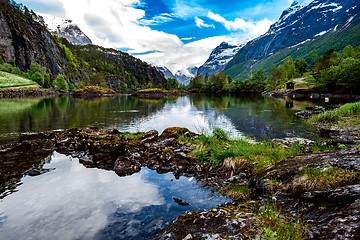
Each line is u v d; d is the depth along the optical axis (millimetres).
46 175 9406
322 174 5406
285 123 27016
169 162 10922
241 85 162625
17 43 143500
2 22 138125
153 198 7258
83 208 6523
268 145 11844
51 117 31922
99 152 12453
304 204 4766
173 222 5242
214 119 32281
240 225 4367
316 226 3738
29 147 14180
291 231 3711
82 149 13906
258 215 4684
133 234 5258
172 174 9766
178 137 15406
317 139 17766
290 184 5945
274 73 147000
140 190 7926
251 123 27969
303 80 126875
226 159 9969
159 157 11516
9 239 5043
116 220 5887
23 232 5320
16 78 111938
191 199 7188
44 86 132875
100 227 5555
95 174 9656
